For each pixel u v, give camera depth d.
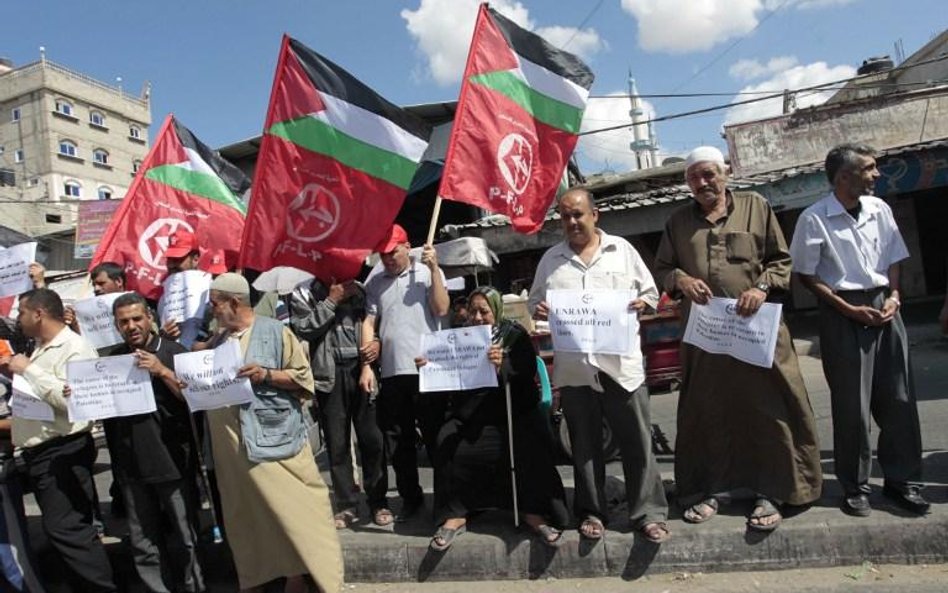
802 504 3.59
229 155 13.40
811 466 3.61
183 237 4.68
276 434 3.55
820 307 3.70
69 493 3.74
